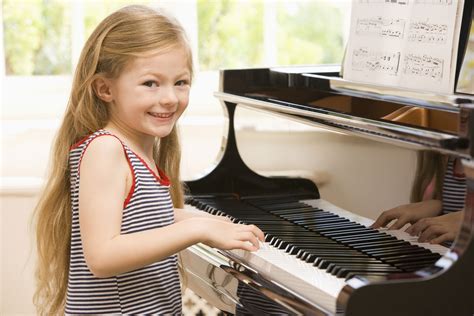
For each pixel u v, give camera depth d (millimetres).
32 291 3424
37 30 3723
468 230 1485
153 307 1854
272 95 2438
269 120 2283
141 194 1816
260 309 1764
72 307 1850
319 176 2061
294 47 3846
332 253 1779
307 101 2291
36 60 3738
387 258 1730
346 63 2258
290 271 1662
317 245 1851
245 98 2314
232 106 2479
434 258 1640
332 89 2207
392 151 1780
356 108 2064
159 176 1956
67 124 1936
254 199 2336
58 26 3736
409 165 1725
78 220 1849
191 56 1906
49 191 1942
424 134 1550
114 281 1825
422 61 1992
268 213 2236
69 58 3756
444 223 1622
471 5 2004
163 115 1839
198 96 3764
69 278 1877
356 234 1890
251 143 2355
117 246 1710
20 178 3449
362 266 1674
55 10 3727
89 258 1731
